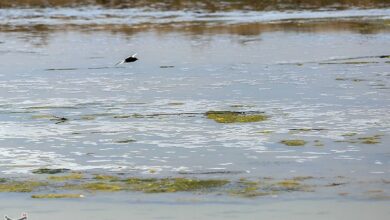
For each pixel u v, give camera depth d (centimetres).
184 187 9225
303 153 10756
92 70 18600
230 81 16700
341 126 12394
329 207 8462
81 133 12250
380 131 12019
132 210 8462
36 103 14800
